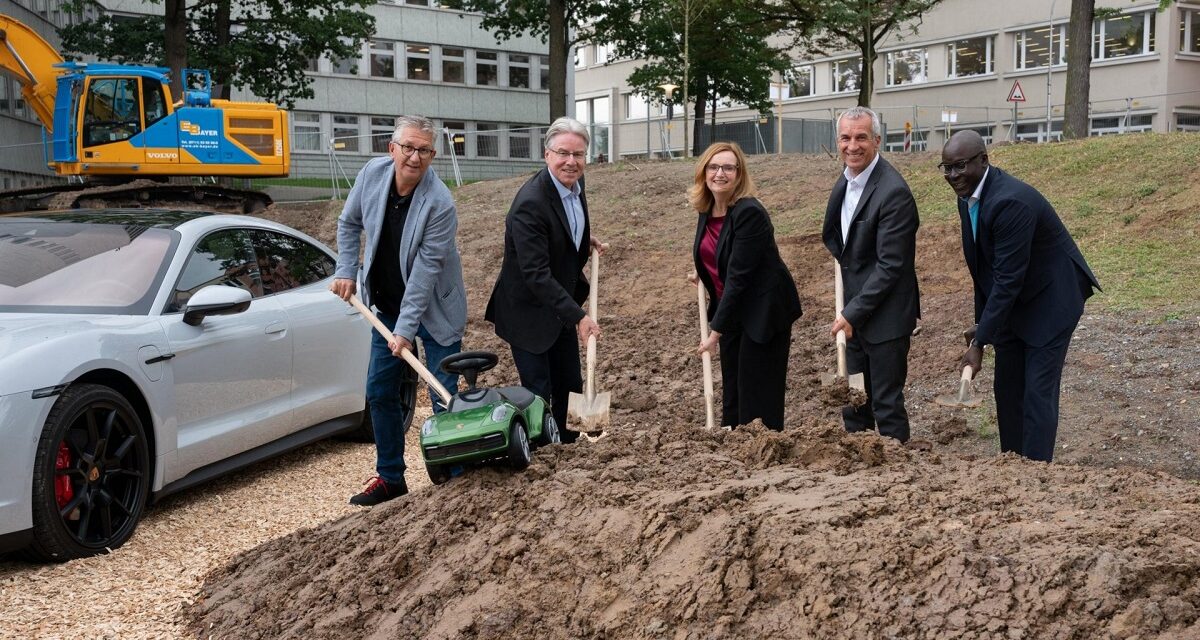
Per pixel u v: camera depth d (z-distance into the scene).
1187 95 35.12
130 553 4.86
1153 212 10.16
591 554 3.49
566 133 5.18
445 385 5.33
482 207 16.30
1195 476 5.67
